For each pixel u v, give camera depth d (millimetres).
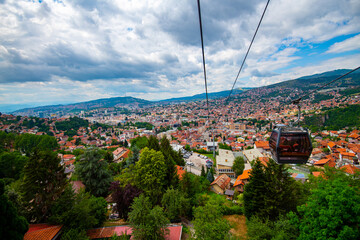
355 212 17188
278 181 32281
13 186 33469
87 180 40750
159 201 35938
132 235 25891
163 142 65562
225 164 72750
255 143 113938
